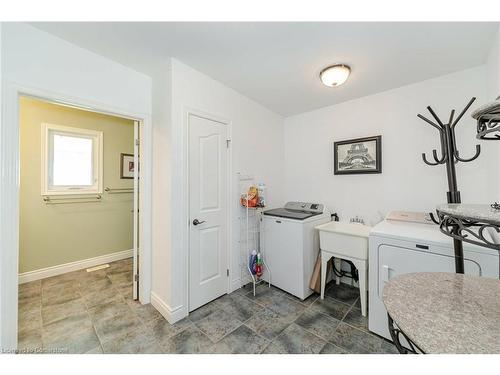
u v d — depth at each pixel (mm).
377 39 1470
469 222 592
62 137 2832
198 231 2012
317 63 1790
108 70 1776
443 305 611
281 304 2084
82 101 1639
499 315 561
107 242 3195
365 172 2363
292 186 3072
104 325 1757
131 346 1526
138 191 2150
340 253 2061
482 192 1757
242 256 2455
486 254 1261
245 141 2486
